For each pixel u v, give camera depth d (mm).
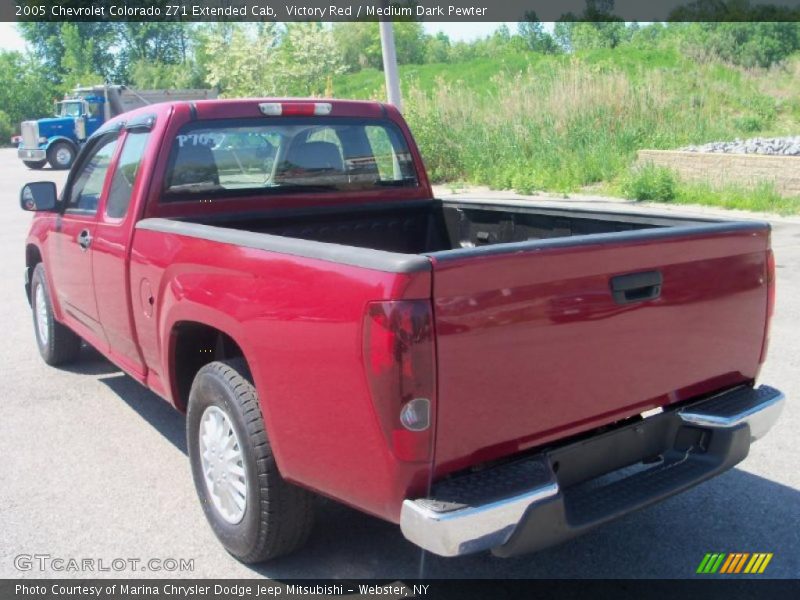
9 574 3500
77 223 5074
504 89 20844
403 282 2494
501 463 2838
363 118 5051
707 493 4172
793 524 3844
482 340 2629
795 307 7785
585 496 3018
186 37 58594
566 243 2793
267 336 3045
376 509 2758
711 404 3387
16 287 9680
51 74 64312
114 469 4570
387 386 2547
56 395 5805
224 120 4500
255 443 3246
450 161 19344
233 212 4570
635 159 17547
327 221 4871
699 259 3219
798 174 13586
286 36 24531
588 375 2928
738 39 31656
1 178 25781
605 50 34281
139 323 4242
